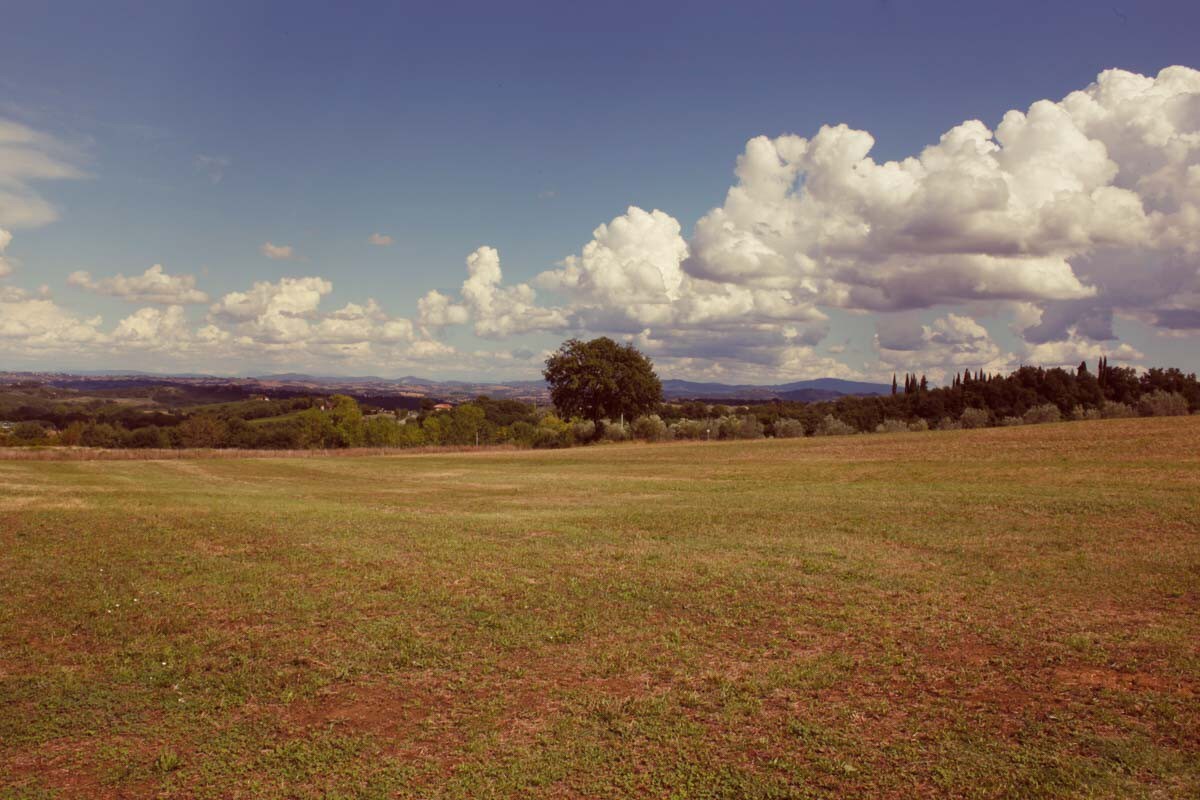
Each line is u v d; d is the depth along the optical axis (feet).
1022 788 20.01
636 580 42.93
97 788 20.99
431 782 21.13
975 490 82.33
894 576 43.47
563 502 86.07
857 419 347.36
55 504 75.41
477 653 31.42
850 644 31.91
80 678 28.84
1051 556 47.96
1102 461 101.55
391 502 87.61
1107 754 21.70
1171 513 60.23
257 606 37.81
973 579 42.60
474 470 151.84
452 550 51.88
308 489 109.91
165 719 25.43
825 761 21.74
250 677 28.94
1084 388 327.47
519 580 43.04
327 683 28.43
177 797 20.52
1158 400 187.93
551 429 282.15
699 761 22.00
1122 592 39.01
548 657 30.96
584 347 288.30
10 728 24.66
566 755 22.54
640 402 290.35
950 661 29.58
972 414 250.57
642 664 29.99
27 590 40.47
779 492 89.25
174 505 77.56
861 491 86.63
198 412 437.58
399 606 37.93
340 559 48.65
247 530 59.41
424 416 418.10
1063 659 29.35
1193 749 21.83
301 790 20.77
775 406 380.37
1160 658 29.12
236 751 23.15
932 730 23.58
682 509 74.59
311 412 396.78
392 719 25.35
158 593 40.06
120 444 370.94
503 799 20.13
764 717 24.90
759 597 39.34
